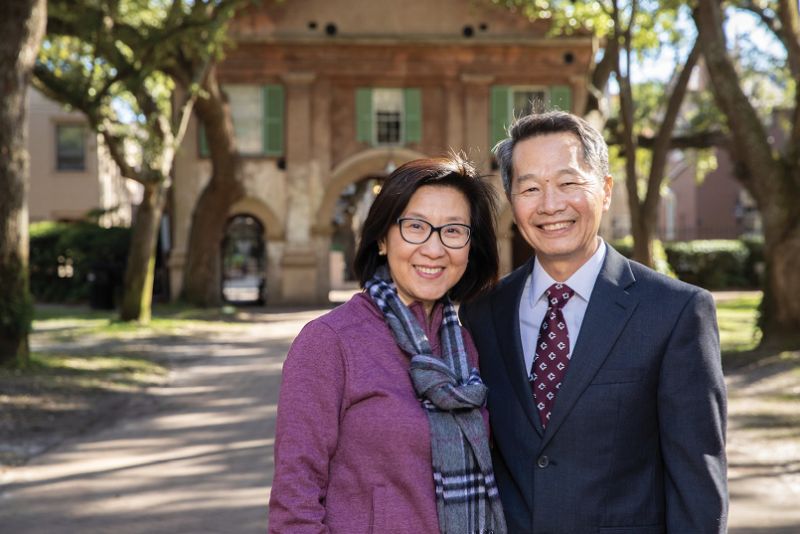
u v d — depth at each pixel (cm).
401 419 233
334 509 233
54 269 2848
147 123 1712
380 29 2669
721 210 3966
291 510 225
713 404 235
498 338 263
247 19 2631
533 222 252
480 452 238
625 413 239
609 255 256
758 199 1246
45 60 1589
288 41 2627
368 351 242
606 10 1570
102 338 1627
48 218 3409
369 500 232
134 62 1489
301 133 2659
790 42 1273
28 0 1069
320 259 2678
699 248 3170
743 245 3209
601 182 255
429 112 2698
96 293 2464
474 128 2672
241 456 714
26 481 635
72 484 627
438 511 230
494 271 274
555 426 241
